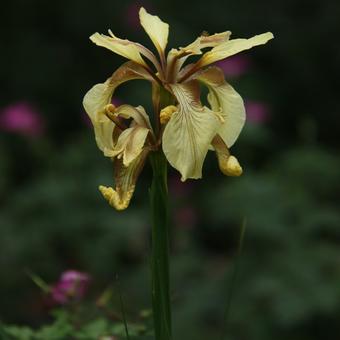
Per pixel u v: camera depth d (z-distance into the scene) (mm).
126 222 10508
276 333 9344
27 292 10227
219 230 12773
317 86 15336
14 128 11602
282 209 9992
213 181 12922
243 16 15156
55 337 4879
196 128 3686
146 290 9867
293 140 14961
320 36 15484
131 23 13883
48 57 14289
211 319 9484
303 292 9250
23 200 10633
